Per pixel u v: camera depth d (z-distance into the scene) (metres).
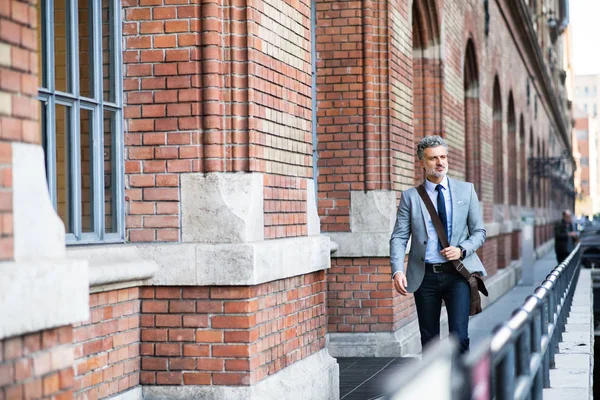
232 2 6.64
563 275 11.74
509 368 3.95
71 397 4.18
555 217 65.94
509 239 28.08
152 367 6.55
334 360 8.46
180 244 6.55
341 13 11.52
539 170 41.38
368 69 11.45
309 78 8.17
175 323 6.52
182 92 6.63
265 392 6.60
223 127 6.65
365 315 11.45
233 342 6.47
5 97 3.87
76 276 4.18
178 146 6.62
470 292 7.43
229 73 6.66
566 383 7.37
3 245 3.82
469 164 21.28
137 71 6.68
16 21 3.96
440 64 15.54
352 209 11.45
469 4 19.61
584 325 12.02
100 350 6.06
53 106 5.83
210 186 6.55
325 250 8.27
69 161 6.04
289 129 7.56
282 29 7.42
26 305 3.82
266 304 6.84
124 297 6.36
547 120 54.38
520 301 21.06
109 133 6.57
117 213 6.61
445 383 2.35
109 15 6.61
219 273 6.43
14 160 3.91
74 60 6.10
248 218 6.51
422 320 7.55
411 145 12.91
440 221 7.47
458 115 17.72
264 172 6.91
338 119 11.52
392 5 11.67
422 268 7.48
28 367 3.87
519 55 34.38
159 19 6.66
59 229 4.17
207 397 6.46
